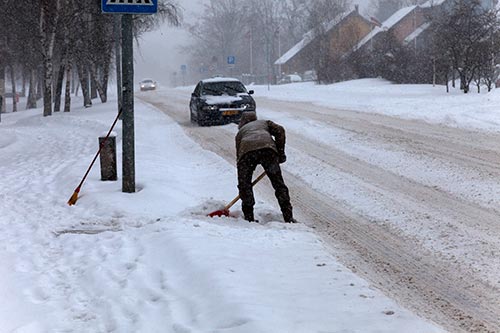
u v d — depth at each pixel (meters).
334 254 6.59
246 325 4.12
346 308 4.50
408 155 12.38
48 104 32.19
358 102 25.48
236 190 10.04
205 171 12.09
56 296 5.39
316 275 5.35
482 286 5.50
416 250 6.65
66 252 6.83
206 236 6.67
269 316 4.28
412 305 5.11
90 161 13.61
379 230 7.54
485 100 21.14
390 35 44.59
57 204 9.53
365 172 11.17
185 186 10.54
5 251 6.81
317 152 13.62
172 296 5.04
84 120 25.42
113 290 5.35
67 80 35.41
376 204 8.77
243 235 6.87
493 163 11.05
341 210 8.65
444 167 10.98
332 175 11.08
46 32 32.19
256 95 36.94
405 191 9.49
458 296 5.29
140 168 12.00
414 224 7.64
